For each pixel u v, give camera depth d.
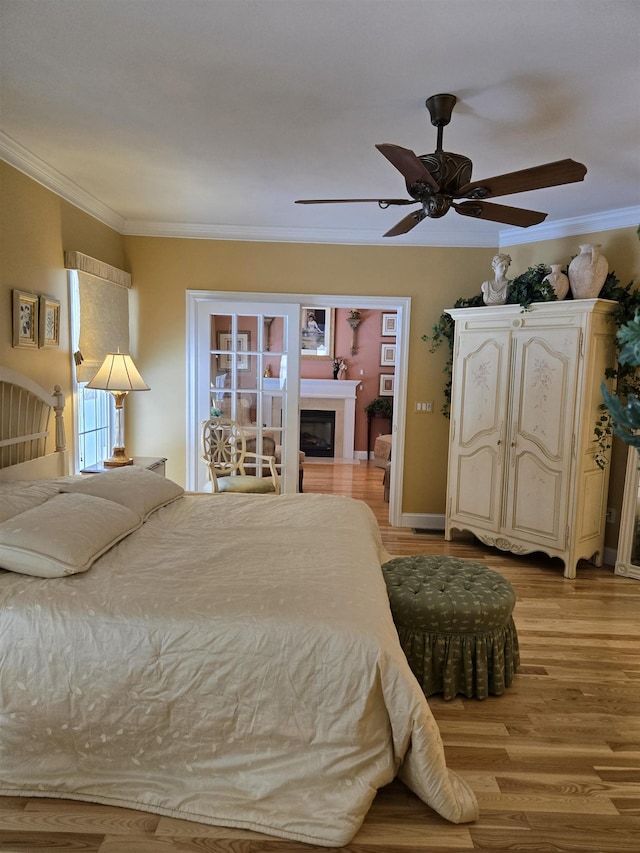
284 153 3.25
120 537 2.44
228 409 5.23
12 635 1.87
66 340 3.92
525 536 4.37
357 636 1.82
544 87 2.44
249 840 1.77
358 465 8.52
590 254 4.01
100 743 1.88
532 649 3.10
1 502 2.43
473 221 4.68
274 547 2.45
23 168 3.30
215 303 5.06
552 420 4.16
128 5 1.91
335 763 1.79
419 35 2.06
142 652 1.83
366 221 4.75
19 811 1.87
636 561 4.22
